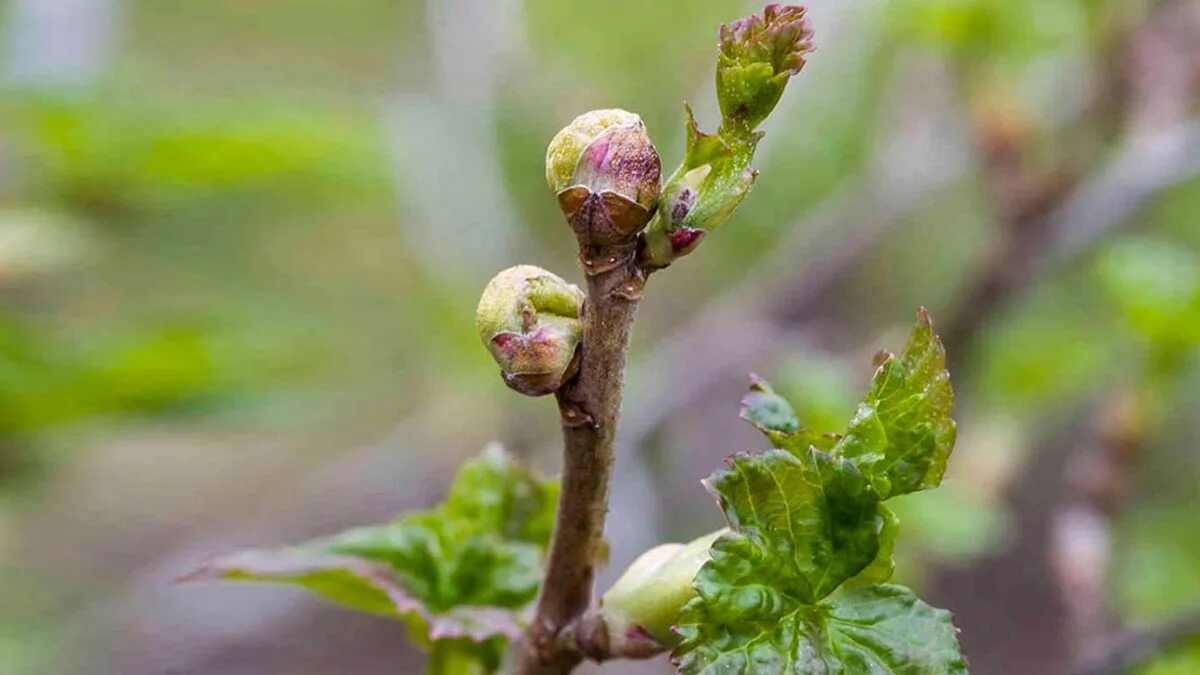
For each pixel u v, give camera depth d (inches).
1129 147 22.0
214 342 20.0
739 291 30.3
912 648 9.4
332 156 23.3
